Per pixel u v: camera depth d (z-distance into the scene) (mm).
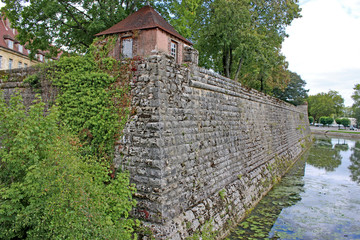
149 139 7621
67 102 9078
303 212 13461
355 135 60656
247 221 11617
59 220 5941
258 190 14664
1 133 6668
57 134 7492
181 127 8664
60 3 17781
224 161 11570
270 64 26953
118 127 8195
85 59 9094
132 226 7457
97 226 6332
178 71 8734
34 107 7078
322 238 10797
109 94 8445
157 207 7379
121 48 12680
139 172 7715
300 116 41031
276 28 26781
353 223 12375
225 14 21953
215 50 25781
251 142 15375
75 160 6977
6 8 18344
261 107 18250
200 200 9438
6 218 6211
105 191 7637
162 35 12719
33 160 6586
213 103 11086
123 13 18141
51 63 9641
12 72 10898
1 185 6383
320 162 27797
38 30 18672
